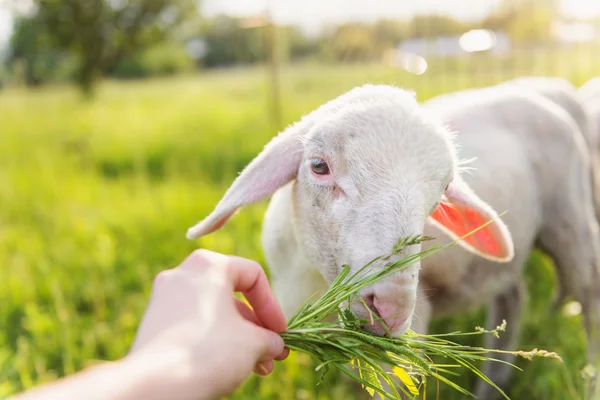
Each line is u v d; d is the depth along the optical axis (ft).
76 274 2.79
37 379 1.98
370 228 1.19
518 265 2.00
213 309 0.71
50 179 4.66
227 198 1.42
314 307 1.08
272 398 1.83
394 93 1.37
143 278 2.53
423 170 1.24
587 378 1.46
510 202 1.88
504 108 2.03
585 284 2.08
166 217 3.41
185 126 7.01
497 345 2.13
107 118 8.41
